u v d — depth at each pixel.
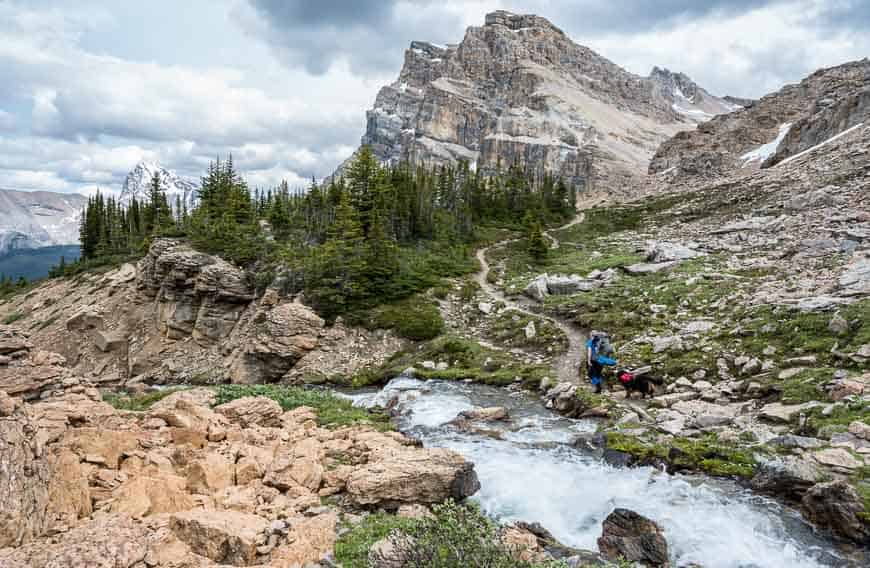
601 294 42.88
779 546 11.02
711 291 35.31
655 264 48.22
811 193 58.72
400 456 13.74
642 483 14.52
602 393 24.91
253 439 16.17
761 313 28.00
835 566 10.23
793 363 22.05
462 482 13.23
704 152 135.00
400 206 79.19
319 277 50.97
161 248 63.25
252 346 44.97
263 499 11.82
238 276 56.00
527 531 11.63
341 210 62.97
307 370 41.28
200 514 9.70
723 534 11.52
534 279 54.12
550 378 29.20
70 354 60.81
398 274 54.88
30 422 10.09
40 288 95.75
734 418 18.52
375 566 8.51
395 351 42.56
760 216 62.97
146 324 60.56
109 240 107.50
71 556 7.41
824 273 31.98
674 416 19.75
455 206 105.44
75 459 11.49
